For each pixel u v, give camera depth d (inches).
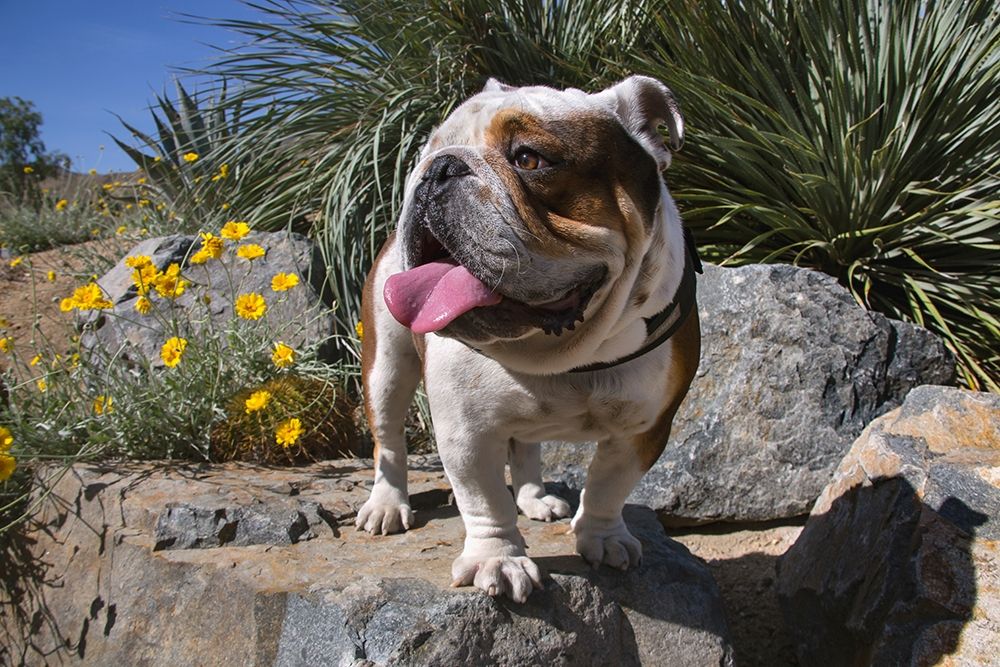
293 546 40.8
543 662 32.9
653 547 40.6
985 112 66.9
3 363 69.8
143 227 88.3
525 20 83.0
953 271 65.7
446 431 33.1
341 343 67.8
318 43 85.0
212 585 37.6
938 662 32.1
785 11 73.6
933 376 55.0
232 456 53.6
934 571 34.0
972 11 67.9
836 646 39.2
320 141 83.0
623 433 34.3
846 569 39.4
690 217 70.1
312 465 53.5
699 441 52.6
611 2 81.6
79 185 122.0
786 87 73.2
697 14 71.0
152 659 38.1
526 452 46.4
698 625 36.7
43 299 84.9
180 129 99.0
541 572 34.9
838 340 54.1
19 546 47.6
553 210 28.3
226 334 61.4
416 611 32.3
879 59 67.4
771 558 49.9
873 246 65.5
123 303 68.8
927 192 62.1
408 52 83.3
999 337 60.4
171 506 43.0
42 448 52.6
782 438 52.1
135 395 54.2
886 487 39.5
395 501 42.9
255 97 84.0
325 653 32.0
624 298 29.8
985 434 40.1
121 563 42.3
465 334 28.3
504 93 31.6
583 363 31.1
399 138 76.6
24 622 45.2
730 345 55.0
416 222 28.2
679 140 32.8
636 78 32.8
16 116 316.2
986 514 34.9
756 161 66.7
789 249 68.7
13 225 110.4
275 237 73.0
